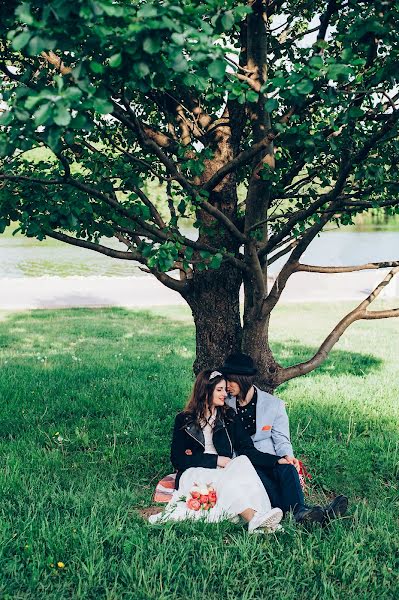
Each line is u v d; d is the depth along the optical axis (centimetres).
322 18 473
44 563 464
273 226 702
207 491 545
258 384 637
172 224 571
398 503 595
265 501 534
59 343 1359
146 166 592
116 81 420
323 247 4019
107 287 2283
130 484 634
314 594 444
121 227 585
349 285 2288
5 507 558
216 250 554
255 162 583
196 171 510
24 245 4359
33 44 314
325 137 515
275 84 382
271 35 660
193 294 677
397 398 950
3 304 1914
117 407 881
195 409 572
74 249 4031
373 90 435
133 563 460
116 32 327
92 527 512
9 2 369
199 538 504
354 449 732
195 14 339
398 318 1752
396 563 487
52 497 571
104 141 631
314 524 523
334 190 498
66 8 308
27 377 1032
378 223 6450
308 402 919
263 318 615
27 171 546
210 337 674
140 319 1677
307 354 1269
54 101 308
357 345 1387
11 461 658
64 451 715
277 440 582
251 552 484
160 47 328
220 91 494
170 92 646
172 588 445
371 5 429
